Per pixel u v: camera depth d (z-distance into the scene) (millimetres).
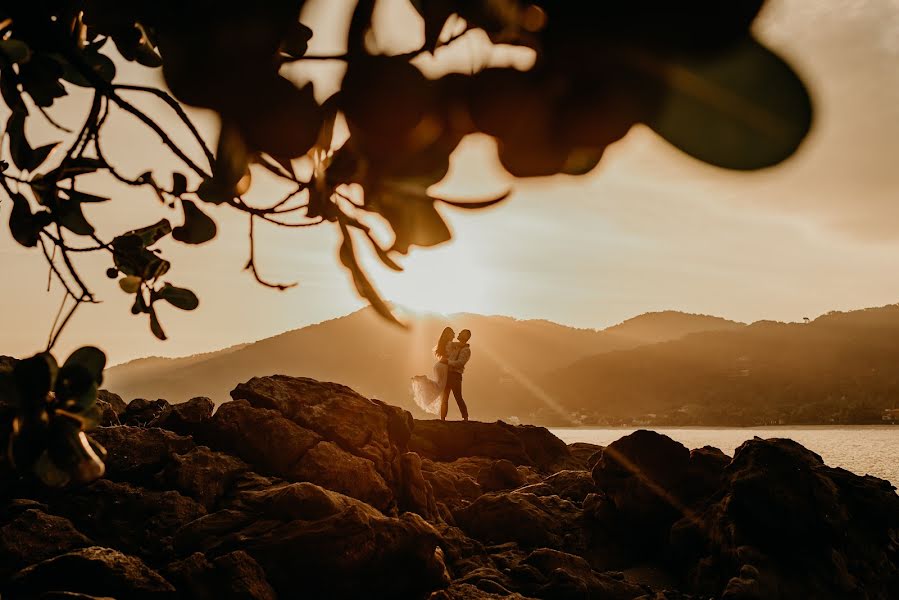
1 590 6000
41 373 885
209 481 8414
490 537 10742
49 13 1014
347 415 10453
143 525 7539
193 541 7359
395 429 11172
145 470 8422
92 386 941
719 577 9141
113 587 6055
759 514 9102
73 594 5512
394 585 7551
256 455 9367
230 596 6547
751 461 9648
